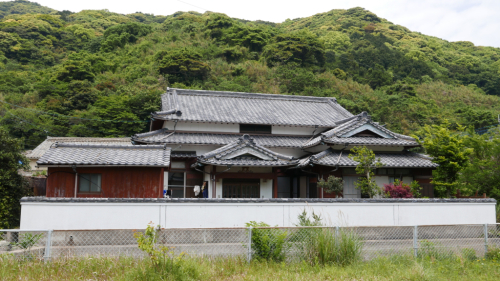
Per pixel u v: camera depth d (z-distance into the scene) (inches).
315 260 339.9
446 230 518.9
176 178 737.6
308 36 2534.5
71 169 526.0
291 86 2106.3
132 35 2684.5
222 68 2228.1
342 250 354.9
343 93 2071.9
